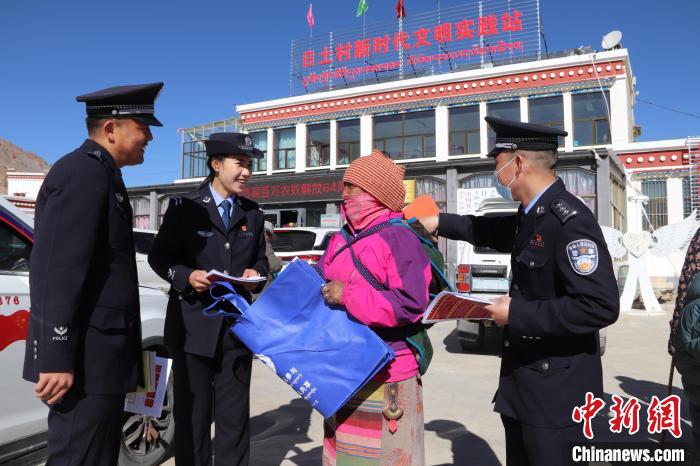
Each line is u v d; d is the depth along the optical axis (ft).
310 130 72.64
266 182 65.72
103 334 6.30
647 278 38.70
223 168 9.16
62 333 5.72
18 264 8.99
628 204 61.36
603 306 5.38
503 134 6.45
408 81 65.82
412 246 6.35
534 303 5.82
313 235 27.02
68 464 6.07
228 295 7.48
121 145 6.79
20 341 8.67
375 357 6.09
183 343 8.59
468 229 7.76
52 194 5.98
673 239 38.55
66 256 5.81
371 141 68.28
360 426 6.42
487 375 19.58
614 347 25.05
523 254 6.18
